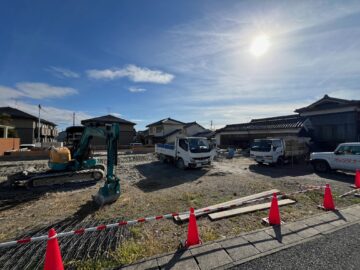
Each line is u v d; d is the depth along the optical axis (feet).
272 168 42.88
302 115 65.98
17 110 112.16
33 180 28.78
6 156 62.59
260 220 16.28
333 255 11.11
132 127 124.57
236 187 27.22
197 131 140.05
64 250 12.31
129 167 45.50
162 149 50.70
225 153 68.23
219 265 10.46
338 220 15.61
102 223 16.26
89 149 33.55
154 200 22.15
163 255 11.34
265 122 76.48
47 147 76.18
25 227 15.94
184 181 31.68
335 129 57.11
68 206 20.70
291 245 12.18
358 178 26.12
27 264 11.18
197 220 16.53
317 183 28.66
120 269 10.29
